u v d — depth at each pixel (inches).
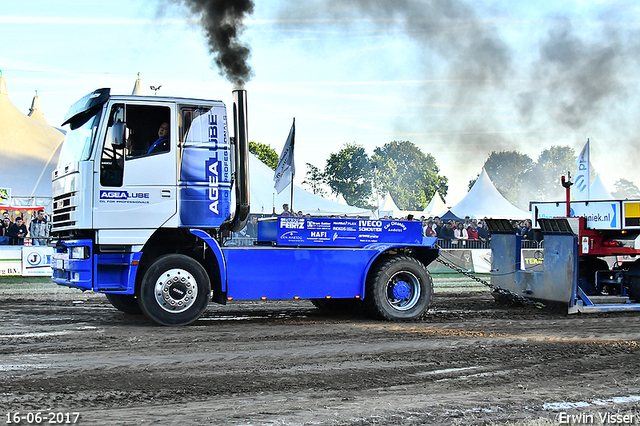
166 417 166.1
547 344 276.5
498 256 429.4
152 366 225.8
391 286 354.9
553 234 391.9
